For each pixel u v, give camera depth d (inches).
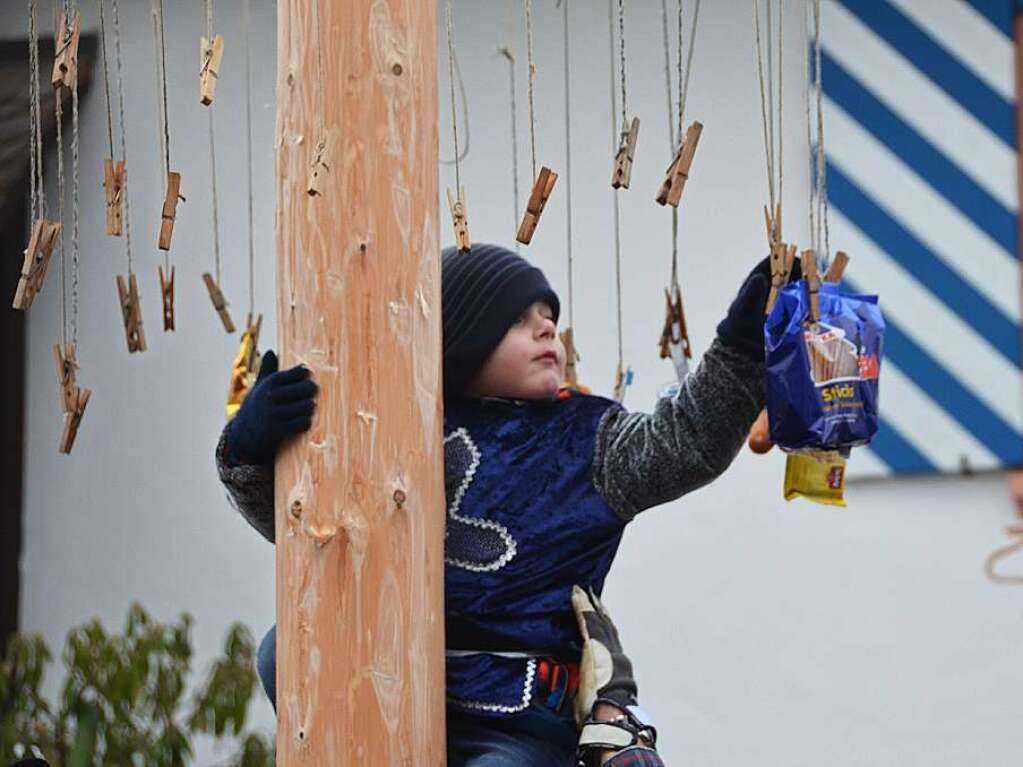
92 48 601.3
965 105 554.6
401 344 278.5
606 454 295.9
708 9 564.4
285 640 278.8
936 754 545.0
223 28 597.6
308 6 281.3
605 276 571.2
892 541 551.2
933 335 551.5
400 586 276.8
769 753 553.0
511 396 306.3
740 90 561.6
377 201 278.8
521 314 307.9
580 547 295.9
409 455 278.4
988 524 546.6
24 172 580.1
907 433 550.3
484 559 293.7
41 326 612.1
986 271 550.6
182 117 598.9
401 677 276.2
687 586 561.0
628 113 569.0
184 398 601.0
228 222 596.7
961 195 553.0
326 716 275.6
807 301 280.8
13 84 593.9
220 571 597.3
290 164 281.1
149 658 538.9
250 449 278.5
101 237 604.1
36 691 540.4
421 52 283.9
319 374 277.9
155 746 531.2
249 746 544.1
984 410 546.3
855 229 556.7
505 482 297.3
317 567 276.2
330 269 277.9
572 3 572.7
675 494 291.6
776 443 282.8
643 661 561.3
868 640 550.9
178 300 599.8
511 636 291.6
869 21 559.5
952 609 546.9
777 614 556.1
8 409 612.7
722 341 286.4
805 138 560.1
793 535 556.7
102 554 603.8
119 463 605.0
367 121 279.4
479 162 575.8
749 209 562.6
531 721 288.8
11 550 609.0
